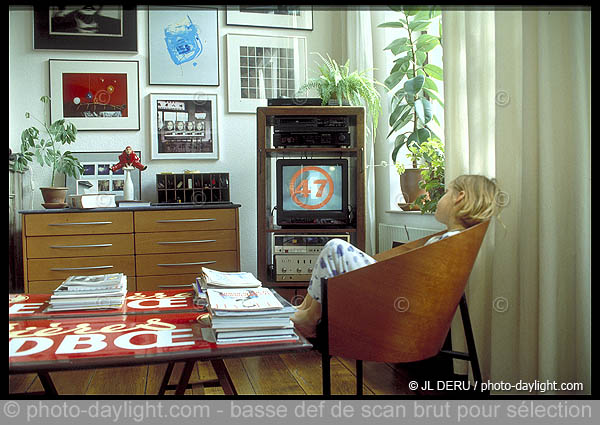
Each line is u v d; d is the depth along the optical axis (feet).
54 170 12.00
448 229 6.57
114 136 13.07
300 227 10.89
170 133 13.28
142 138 13.19
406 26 11.94
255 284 6.12
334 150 10.66
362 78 11.54
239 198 13.65
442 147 9.50
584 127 5.83
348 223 11.09
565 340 6.07
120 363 4.01
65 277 10.93
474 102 7.31
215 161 13.51
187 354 4.17
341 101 11.44
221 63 13.52
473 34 7.29
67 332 4.82
